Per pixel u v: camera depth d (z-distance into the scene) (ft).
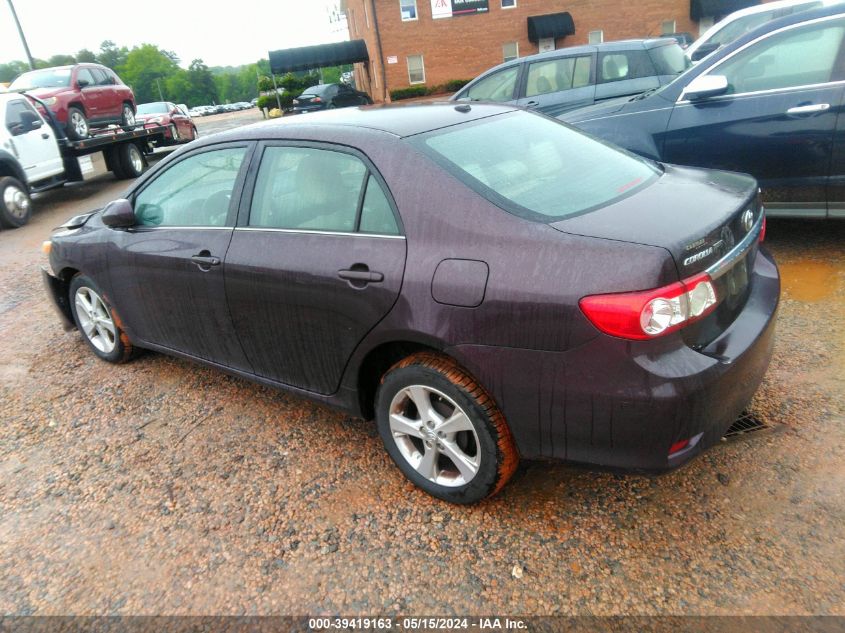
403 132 9.25
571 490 9.14
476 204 8.09
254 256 10.14
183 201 11.82
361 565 8.23
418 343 8.45
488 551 8.23
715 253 7.53
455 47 102.22
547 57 29.55
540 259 7.40
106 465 11.03
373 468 10.17
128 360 14.92
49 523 9.66
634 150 17.40
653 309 6.82
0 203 33.12
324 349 9.65
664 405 6.94
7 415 13.16
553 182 8.84
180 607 7.88
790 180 15.75
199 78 377.91
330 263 9.09
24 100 37.83
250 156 10.69
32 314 19.44
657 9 101.35
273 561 8.45
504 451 8.18
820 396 10.48
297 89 147.64
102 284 13.62
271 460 10.67
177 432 11.84
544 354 7.38
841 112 14.75
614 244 7.14
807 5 29.73
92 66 49.08
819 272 15.23
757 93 15.79
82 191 46.68
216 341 11.58
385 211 8.76
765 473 8.95
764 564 7.52
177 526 9.31
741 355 7.58
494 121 10.28
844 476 8.70
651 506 8.66
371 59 113.50
